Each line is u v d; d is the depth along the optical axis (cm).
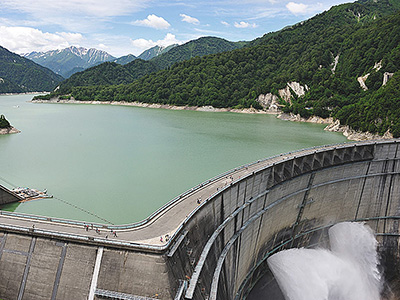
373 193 7644
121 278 3472
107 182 8938
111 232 3953
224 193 5047
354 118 16488
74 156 11712
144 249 3472
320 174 6988
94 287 3494
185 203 4812
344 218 7650
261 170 5906
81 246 3666
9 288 3706
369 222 7800
